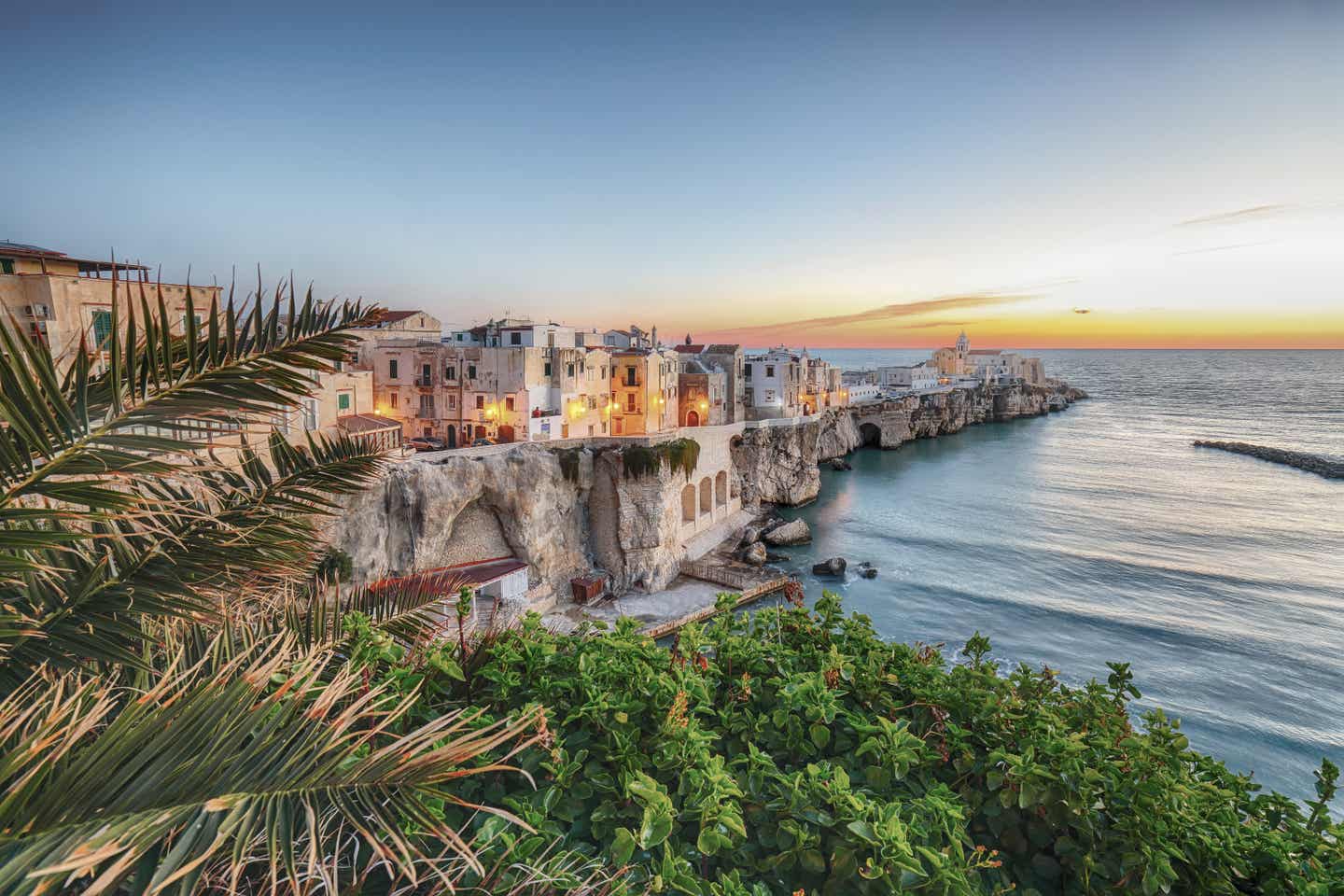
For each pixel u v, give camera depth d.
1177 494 92.56
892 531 73.00
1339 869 5.11
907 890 4.39
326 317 4.90
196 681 4.88
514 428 55.00
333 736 3.24
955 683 6.90
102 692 3.65
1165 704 37.88
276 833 2.83
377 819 3.02
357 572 36.72
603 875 4.53
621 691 6.22
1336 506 85.38
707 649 7.77
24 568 3.90
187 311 4.32
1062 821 5.61
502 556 46.56
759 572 56.03
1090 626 48.00
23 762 2.79
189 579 5.82
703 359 92.19
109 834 2.48
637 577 51.19
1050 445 140.38
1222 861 5.32
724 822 4.54
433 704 6.29
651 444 52.75
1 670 4.54
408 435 57.91
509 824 4.78
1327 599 53.31
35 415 3.78
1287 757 33.19
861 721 5.98
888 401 138.38
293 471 7.57
